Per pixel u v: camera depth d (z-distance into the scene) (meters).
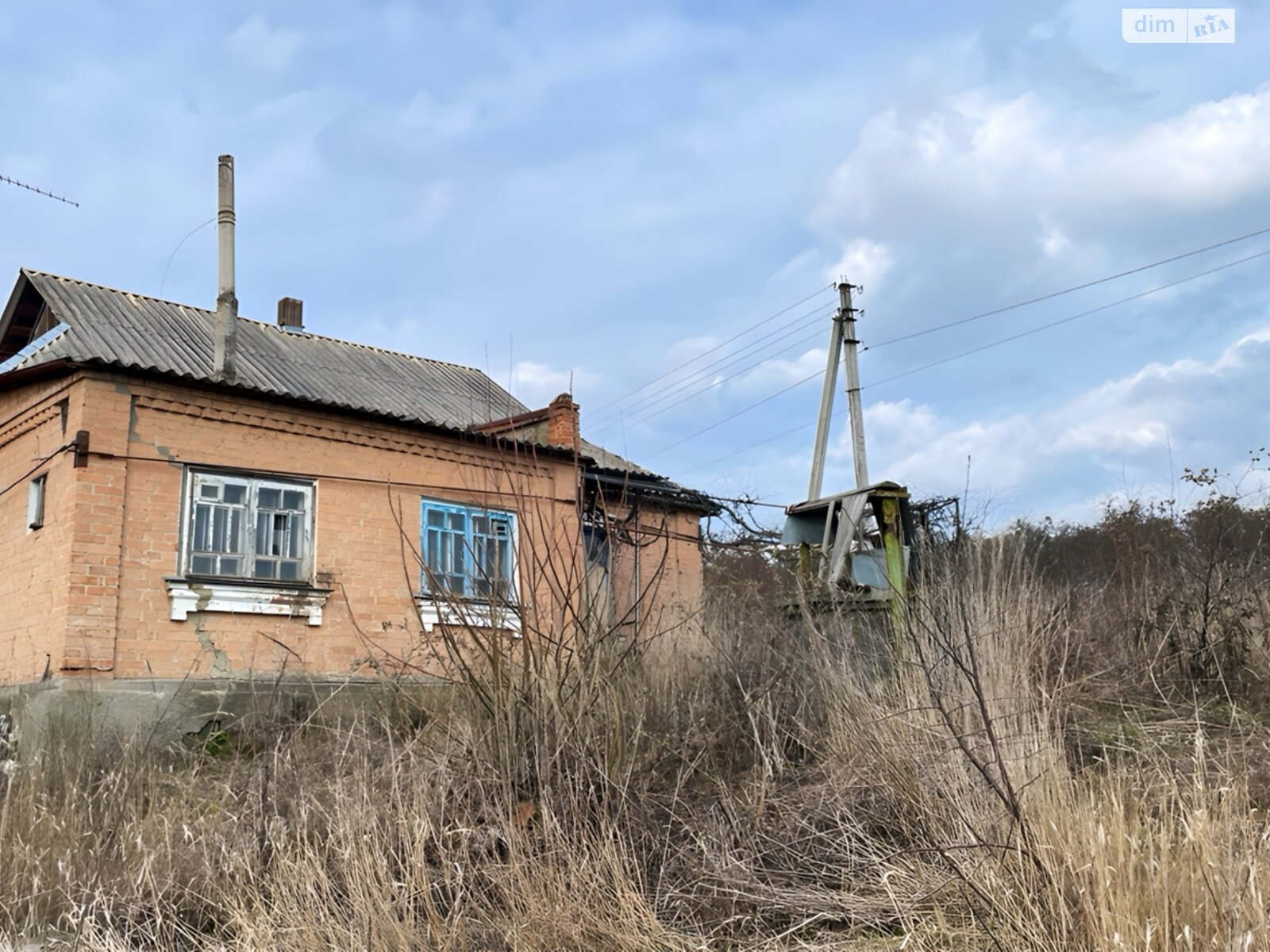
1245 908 3.45
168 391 9.99
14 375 9.99
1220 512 8.94
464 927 4.42
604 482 13.43
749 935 4.65
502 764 5.39
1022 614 6.45
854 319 22.91
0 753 9.34
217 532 10.16
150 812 5.88
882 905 4.59
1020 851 4.06
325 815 5.21
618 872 4.55
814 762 6.33
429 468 11.68
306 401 10.66
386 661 8.27
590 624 5.99
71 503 9.33
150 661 9.48
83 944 4.66
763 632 7.45
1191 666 7.41
